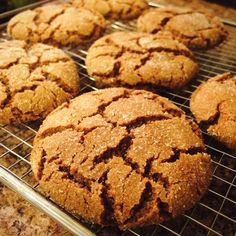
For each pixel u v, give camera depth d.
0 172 0.11
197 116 0.14
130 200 0.10
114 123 0.11
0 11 0.22
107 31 0.20
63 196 0.10
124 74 0.15
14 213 0.11
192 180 0.10
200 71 0.17
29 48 0.16
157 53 0.16
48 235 0.11
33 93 0.14
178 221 0.11
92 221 0.10
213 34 0.18
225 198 0.11
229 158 0.13
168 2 0.25
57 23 0.18
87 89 0.16
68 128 0.12
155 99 0.13
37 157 0.11
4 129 0.14
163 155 0.11
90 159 0.10
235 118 0.13
